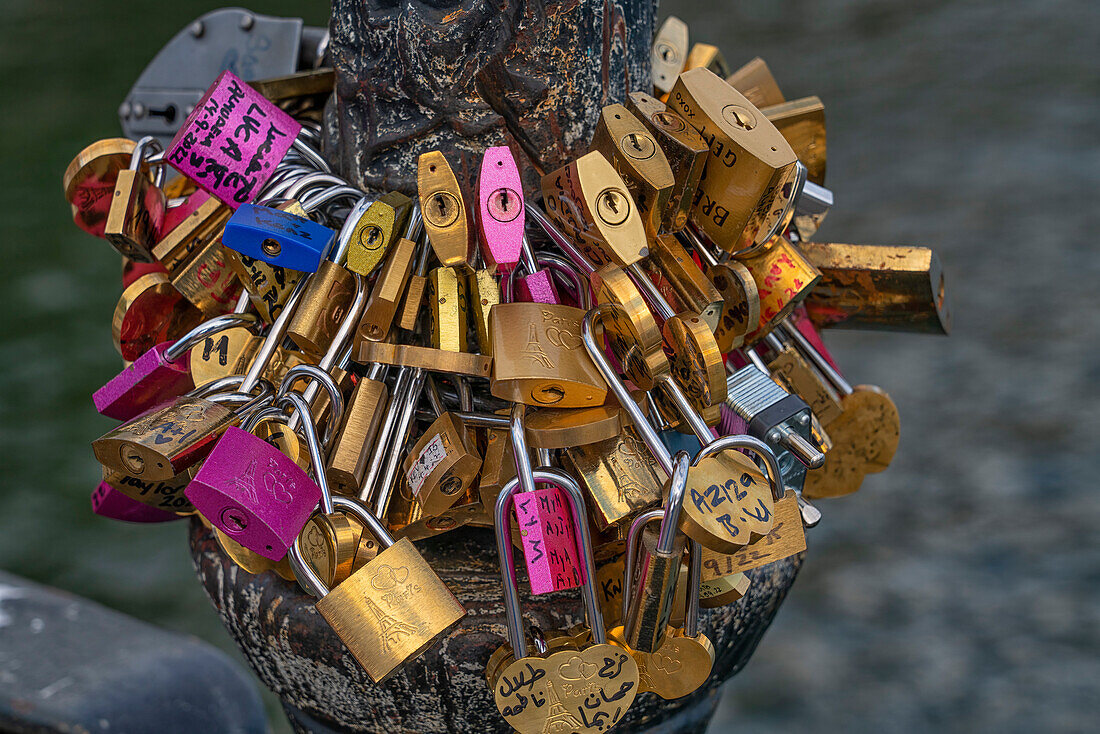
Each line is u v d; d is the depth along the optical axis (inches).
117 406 42.0
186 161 41.6
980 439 161.8
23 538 152.6
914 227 228.5
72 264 236.4
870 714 117.3
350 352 40.1
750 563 38.2
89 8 377.7
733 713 119.6
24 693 47.6
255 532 34.6
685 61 55.1
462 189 41.8
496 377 34.9
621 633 38.0
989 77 301.6
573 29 40.8
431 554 42.4
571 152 42.3
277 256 37.9
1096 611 126.8
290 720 48.7
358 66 42.3
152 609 136.3
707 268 41.8
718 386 36.3
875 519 148.9
